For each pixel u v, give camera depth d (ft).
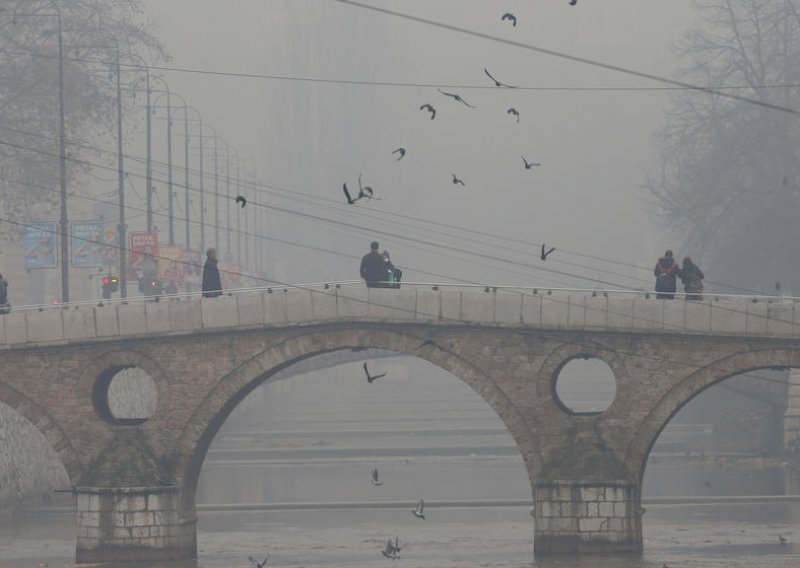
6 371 589.32
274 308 574.56
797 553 593.42
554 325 565.53
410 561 590.14
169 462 582.35
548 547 566.36
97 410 587.68
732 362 559.79
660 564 555.28
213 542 655.76
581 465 564.30
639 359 564.30
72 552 620.08
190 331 578.25
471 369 570.46
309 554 615.98
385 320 570.46
